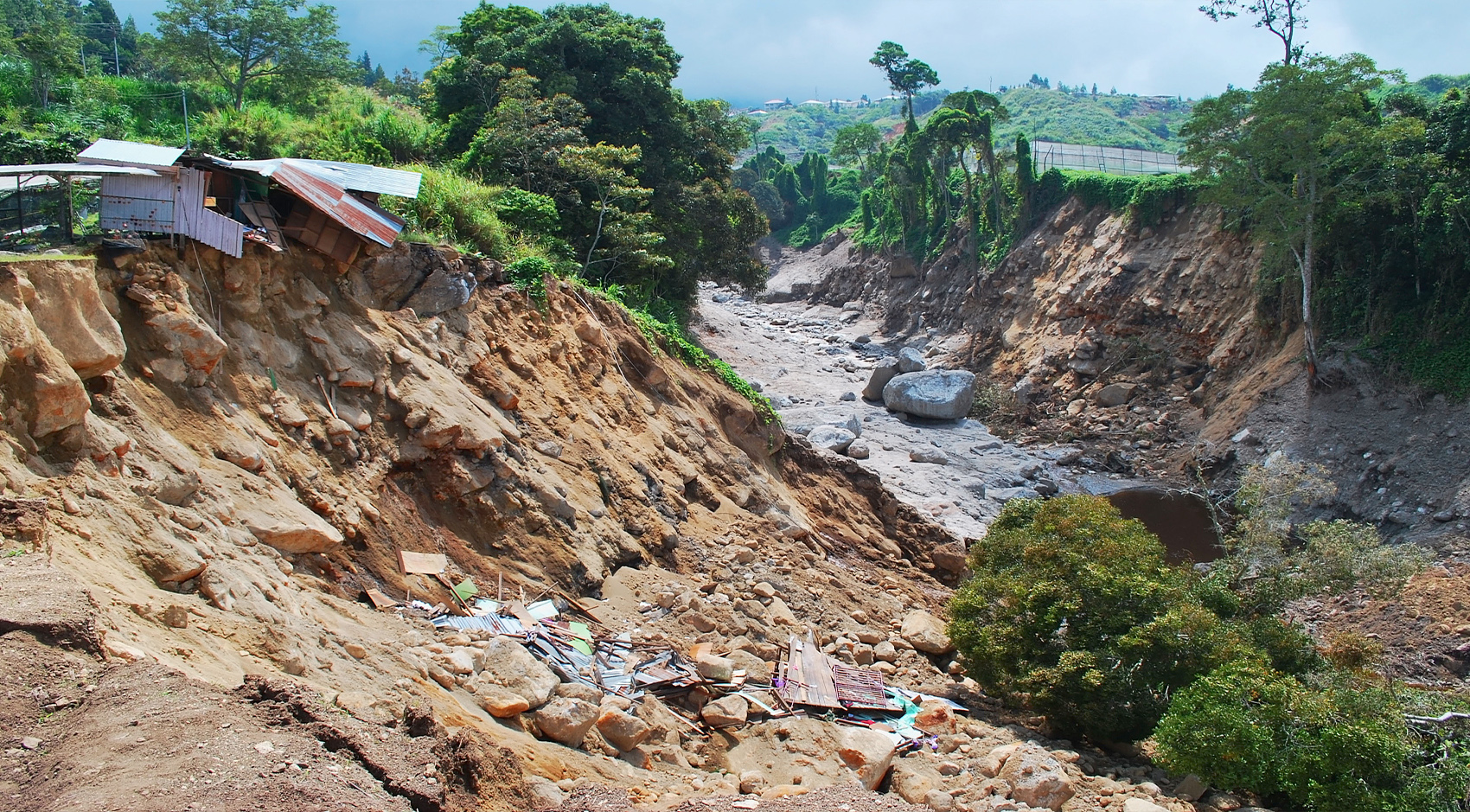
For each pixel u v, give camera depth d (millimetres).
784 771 11867
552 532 16109
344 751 7215
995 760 12859
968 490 34438
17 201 12367
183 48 32875
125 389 11445
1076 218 55375
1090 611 15148
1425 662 21906
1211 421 39438
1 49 28188
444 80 35500
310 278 15648
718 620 15844
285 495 12617
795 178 99438
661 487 19844
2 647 6953
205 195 14086
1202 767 12906
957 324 60938
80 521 9141
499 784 8070
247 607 9766
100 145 13570
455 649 11586
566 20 36906
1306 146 34250
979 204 64375
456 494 15406
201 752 6531
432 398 15938
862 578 22516
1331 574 21219
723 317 58250
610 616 14992
